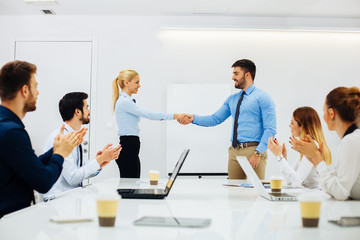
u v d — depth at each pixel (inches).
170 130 180.4
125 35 188.9
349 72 191.0
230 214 45.3
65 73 188.7
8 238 33.4
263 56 189.5
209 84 182.1
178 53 188.5
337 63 190.7
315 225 37.7
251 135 126.3
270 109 124.8
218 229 37.0
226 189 73.6
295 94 189.2
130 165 135.2
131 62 188.2
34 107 63.4
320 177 60.1
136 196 59.9
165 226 38.3
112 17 189.2
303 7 177.5
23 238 33.3
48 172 57.6
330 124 63.5
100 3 173.6
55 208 49.4
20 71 60.2
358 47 191.6
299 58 189.9
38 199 81.0
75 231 36.0
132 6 177.3
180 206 51.6
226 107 143.7
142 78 187.9
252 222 40.4
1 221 40.9
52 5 175.8
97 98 187.6
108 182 88.1
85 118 94.6
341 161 58.3
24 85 60.7
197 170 179.2
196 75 188.1
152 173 81.8
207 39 189.3
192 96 181.5
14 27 190.1
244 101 128.7
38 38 189.5
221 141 180.4
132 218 42.6
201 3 173.0
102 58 188.7
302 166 90.2
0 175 55.9
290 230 36.4
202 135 180.2
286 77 189.3
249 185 81.1
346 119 61.3
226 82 188.2
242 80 129.0
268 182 89.7
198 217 43.2
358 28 187.5
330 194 60.3
